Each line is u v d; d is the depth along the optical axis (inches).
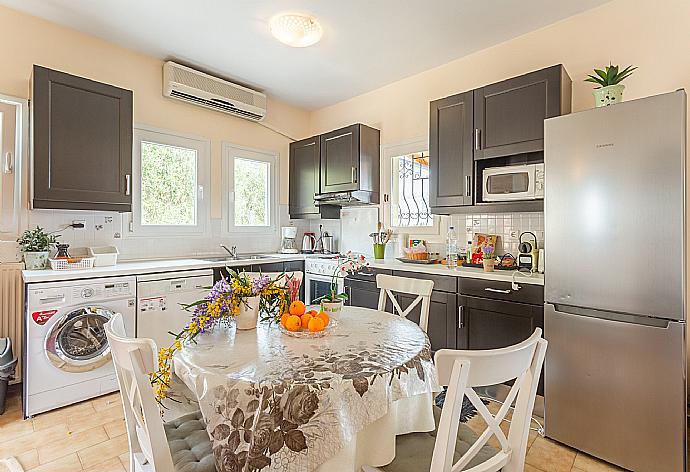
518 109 106.1
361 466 47.8
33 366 90.5
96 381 100.9
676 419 66.9
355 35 117.3
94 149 110.3
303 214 175.8
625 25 98.0
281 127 179.9
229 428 44.4
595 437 76.0
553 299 81.3
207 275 124.9
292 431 43.6
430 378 55.5
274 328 66.6
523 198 106.0
